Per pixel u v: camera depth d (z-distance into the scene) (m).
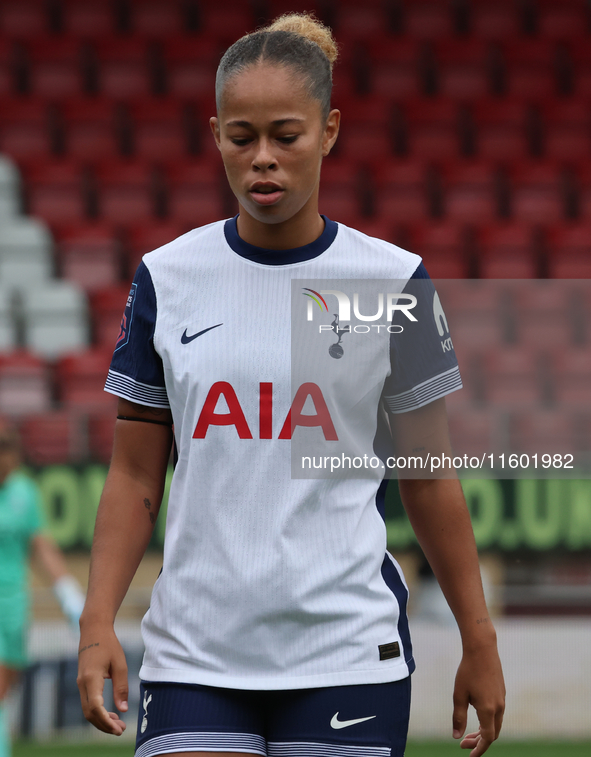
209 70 43.75
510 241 37.22
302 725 6.43
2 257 36.16
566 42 45.03
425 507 7.18
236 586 6.50
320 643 6.49
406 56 44.38
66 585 18.16
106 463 22.36
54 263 36.44
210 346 6.72
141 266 7.12
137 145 41.56
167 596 6.71
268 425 6.59
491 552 21.80
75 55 43.41
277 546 6.50
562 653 22.11
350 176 39.97
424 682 21.72
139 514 7.00
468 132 42.47
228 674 6.50
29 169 39.38
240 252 6.92
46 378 29.66
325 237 7.01
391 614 6.74
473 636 7.04
